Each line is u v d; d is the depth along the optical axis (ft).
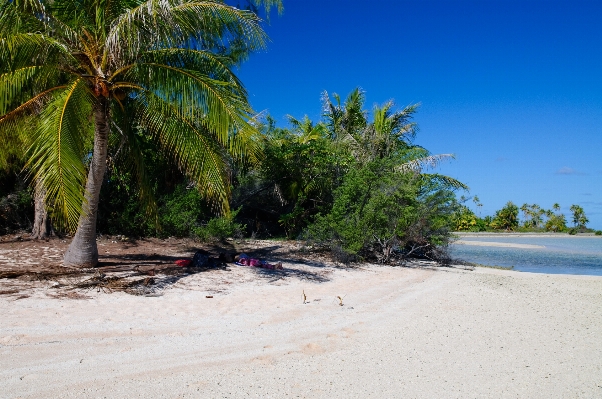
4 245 41.37
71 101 23.91
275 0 35.17
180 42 28.22
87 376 13.87
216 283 30.66
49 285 26.03
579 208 244.42
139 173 35.76
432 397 13.62
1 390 12.45
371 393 13.73
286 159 62.75
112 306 22.76
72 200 21.27
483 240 140.46
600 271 59.21
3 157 31.55
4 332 17.20
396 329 21.34
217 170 30.73
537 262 70.28
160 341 17.83
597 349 19.12
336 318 23.15
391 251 50.62
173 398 12.66
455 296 31.14
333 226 44.62
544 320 24.41
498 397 13.83
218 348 17.39
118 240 49.21
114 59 27.32
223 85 27.48
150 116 31.73
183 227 53.11
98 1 27.09
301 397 13.21
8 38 22.47
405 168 55.42
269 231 71.26
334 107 77.77
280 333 19.89
